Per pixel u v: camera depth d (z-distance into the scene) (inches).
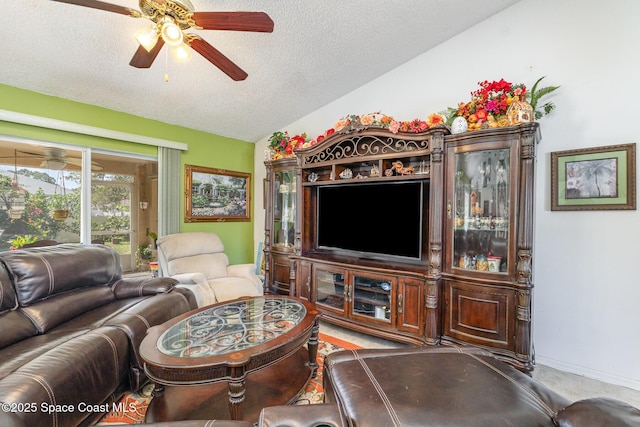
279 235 152.7
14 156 104.4
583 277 86.0
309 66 115.7
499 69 99.1
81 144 117.3
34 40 84.7
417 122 97.9
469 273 90.5
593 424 30.9
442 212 94.3
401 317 99.3
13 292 70.0
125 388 69.9
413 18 96.7
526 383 44.4
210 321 76.7
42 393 46.6
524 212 80.8
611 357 82.1
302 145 131.9
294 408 37.6
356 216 121.4
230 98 130.8
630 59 78.8
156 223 145.6
